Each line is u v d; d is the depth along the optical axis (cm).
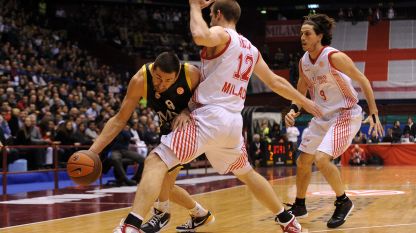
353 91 564
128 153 1268
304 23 558
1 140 1251
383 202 772
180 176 1545
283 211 456
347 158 2142
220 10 433
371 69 3028
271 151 2134
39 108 1557
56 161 1220
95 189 1160
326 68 552
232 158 428
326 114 565
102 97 1886
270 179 1383
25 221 654
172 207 750
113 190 1123
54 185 1257
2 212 753
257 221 604
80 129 1427
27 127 1331
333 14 3566
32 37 2217
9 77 1714
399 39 3209
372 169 1811
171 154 398
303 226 548
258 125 2197
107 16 2994
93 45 2750
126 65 2683
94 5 3084
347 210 542
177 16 3203
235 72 417
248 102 2788
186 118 409
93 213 728
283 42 3275
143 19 3089
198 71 425
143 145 1502
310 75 570
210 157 434
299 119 2498
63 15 2944
